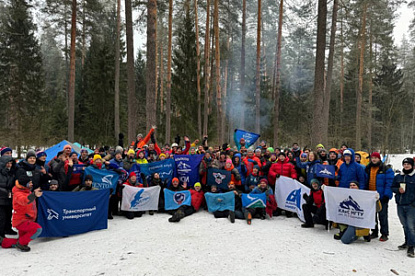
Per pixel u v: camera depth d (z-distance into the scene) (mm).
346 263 4727
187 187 8797
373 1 19250
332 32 16000
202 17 24453
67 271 4227
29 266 4414
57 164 6648
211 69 24453
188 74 20344
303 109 34781
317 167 6996
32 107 23438
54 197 5844
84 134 25156
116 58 22359
